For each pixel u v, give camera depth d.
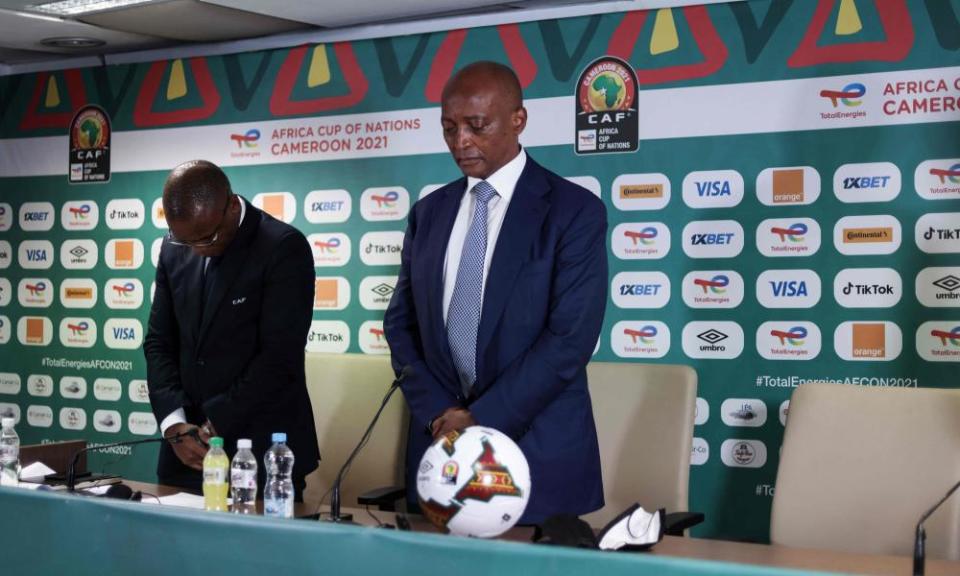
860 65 3.56
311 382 3.38
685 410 2.86
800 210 3.65
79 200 4.98
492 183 2.44
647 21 3.85
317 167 4.45
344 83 4.39
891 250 3.54
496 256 2.40
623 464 2.89
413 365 2.46
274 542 1.46
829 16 3.60
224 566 1.50
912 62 3.50
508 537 2.11
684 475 2.83
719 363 3.76
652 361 3.86
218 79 4.66
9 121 5.13
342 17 4.22
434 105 4.23
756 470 3.72
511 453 1.83
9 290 5.14
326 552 1.42
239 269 2.91
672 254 3.82
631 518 2.02
